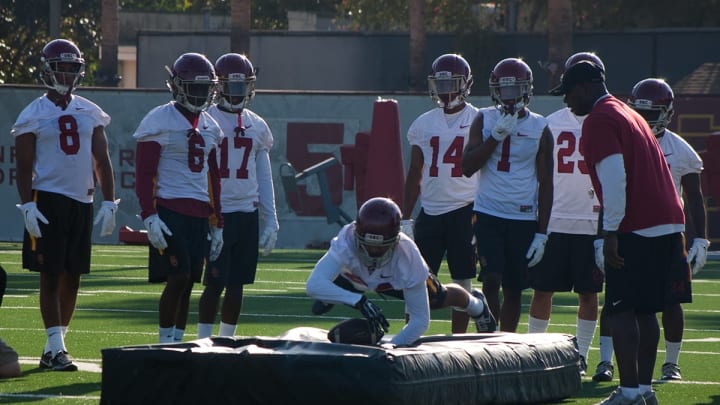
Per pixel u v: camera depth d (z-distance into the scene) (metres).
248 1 118.94
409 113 68.69
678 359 31.66
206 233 28.39
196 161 28.00
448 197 31.11
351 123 69.81
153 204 27.44
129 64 183.50
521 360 23.75
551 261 30.19
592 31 115.25
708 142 62.56
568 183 30.11
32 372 27.69
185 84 27.62
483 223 28.88
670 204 23.48
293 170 69.06
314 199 69.94
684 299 23.77
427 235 31.48
